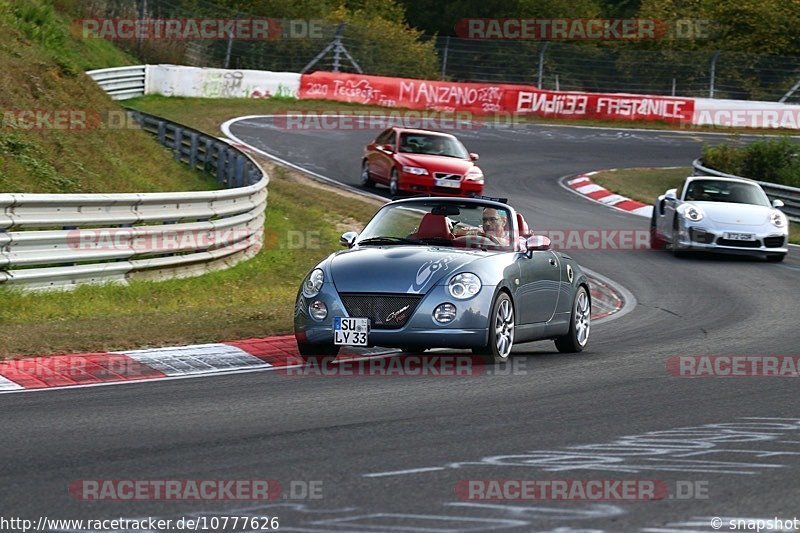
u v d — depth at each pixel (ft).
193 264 181.27
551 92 509.76
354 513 59.72
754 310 173.99
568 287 133.08
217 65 507.30
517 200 316.60
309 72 522.06
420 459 72.95
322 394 97.96
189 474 68.39
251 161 249.96
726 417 90.33
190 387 100.68
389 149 307.37
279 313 142.20
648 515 59.82
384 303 111.65
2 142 209.46
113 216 161.99
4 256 142.72
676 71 556.92
